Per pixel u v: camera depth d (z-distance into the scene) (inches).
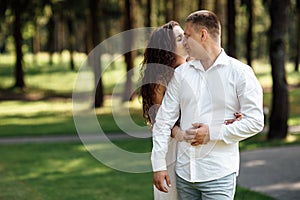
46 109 910.4
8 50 1915.6
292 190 293.0
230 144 123.3
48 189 315.9
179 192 129.3
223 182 122.8
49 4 1115.3
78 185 327.0
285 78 515.2
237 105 122.3
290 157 409.4
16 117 799.7
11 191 309.9
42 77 1378.0
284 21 499.2
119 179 345.7
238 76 120.7
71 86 1268.5
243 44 1754.4
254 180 323.6
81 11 1129.4
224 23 1039.6
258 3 1321.4
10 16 1213.1
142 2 1232.8
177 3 997.2
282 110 515.2
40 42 2170.3
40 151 478.3
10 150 486.6
